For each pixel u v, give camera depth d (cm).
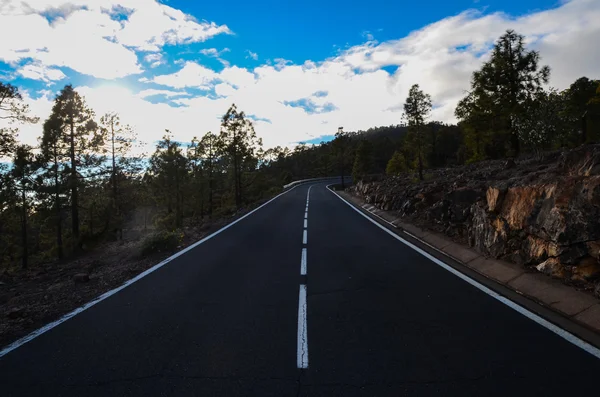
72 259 2222
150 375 329
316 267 748
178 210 3447
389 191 1948
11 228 2955
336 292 577
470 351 366
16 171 2234
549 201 582
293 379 319
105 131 2980
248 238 1152
